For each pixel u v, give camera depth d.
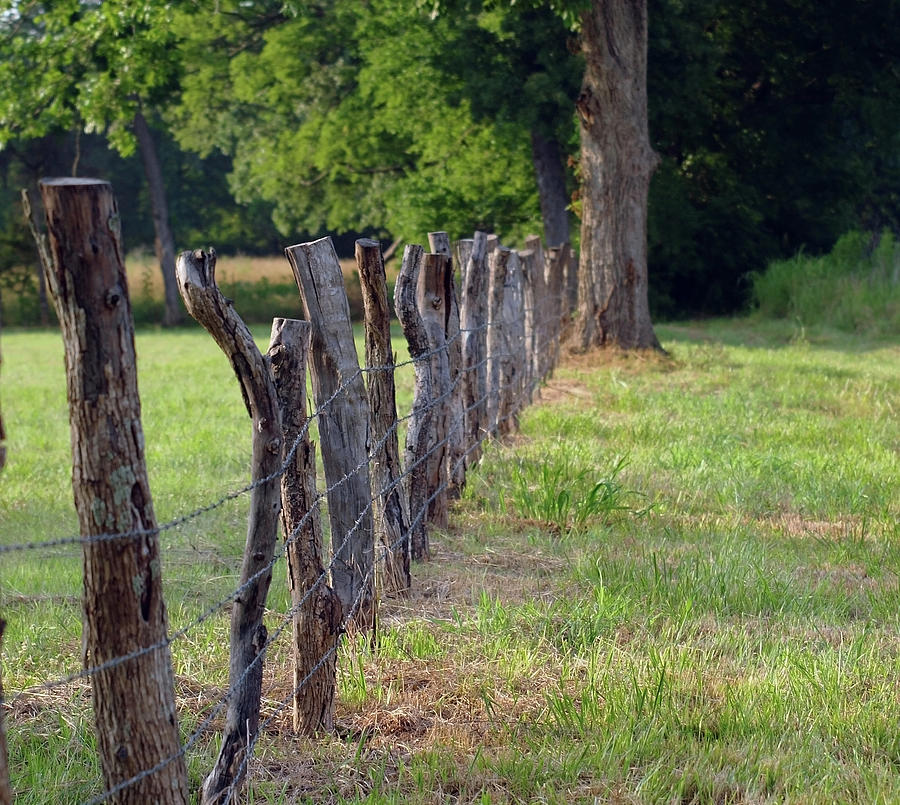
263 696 9.66
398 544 12.11
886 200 75.62
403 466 13.83
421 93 56.50
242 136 75.00
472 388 18.41
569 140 51.72
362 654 10.32
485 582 12.80
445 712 9.48
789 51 56.09
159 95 69.00
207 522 15.59
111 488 5.64
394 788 8.12
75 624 11.35
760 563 13.28
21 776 8.06
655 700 9.25
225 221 110.38
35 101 47.50
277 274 89.81
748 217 55.62
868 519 15.55
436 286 14.53
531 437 21.48
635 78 33.50
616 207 33.97
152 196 77.00
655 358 33.41
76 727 8.84
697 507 16.25
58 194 5.21
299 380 8.59
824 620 11.52
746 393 27.38
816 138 57.28
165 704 6.11
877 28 54.16
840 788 8.08
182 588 12.62
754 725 8.98
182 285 7.12
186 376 36.38
